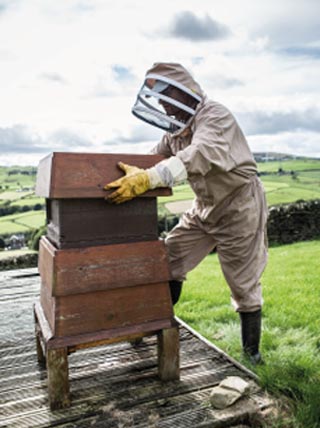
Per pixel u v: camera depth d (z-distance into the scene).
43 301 2.27
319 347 2.81
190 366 2.44
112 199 1.88
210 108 2.16
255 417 1.91
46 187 1.89
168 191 2.04
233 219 2.35
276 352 2.69
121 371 2.37
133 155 1.98
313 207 10.30
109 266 1.99
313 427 1.80
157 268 2.11
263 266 2.49
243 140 2.27
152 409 1.98
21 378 2.34
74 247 1.94
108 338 2.01
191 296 4.39
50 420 1.90
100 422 1.88
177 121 2.16
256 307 2.46
